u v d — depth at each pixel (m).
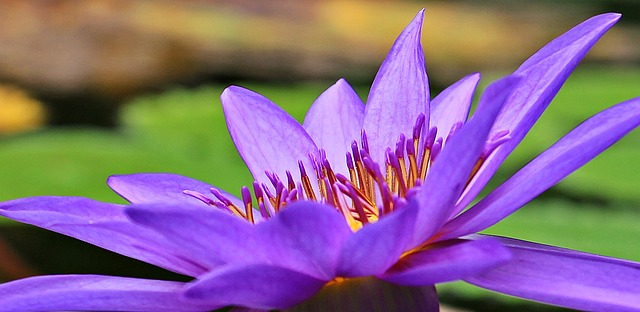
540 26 1.45
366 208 0.52
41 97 1.05
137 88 1.07
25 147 0.75
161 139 0.79
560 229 0.61
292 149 0.54
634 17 1.67
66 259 0.65
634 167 0.66
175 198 0.53
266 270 0.47
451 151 0.48
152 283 0.50
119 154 0.72
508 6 1.77
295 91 0.96
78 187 0.65
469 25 1.41
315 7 1.41
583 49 0.50
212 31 1.16
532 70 0.52
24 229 0.68
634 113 0.49
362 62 1.13
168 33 1.12
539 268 0.49
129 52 1.08
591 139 0.49
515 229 0.61
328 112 0.55
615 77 1.00
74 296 0.49
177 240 0.48
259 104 0.54
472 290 0.59
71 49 1.06
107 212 0.51
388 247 0.48
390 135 0.54
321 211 0.47
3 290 0.49
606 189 0.64
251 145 0.54
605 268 0.49
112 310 0.49
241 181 0.67
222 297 0.47
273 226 0.47
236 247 0.48
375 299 0.49
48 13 1.17
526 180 0.49
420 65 0.53
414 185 0.52
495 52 1.24
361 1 1.51
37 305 0.49
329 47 1.15
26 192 0.65
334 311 0.49
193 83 1.12
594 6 1.71
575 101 0.88
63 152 0.73
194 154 0.74
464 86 0.54
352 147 0.53
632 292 0.49
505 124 0.51
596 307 0.48
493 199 0.49
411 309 0.49
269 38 1.16
